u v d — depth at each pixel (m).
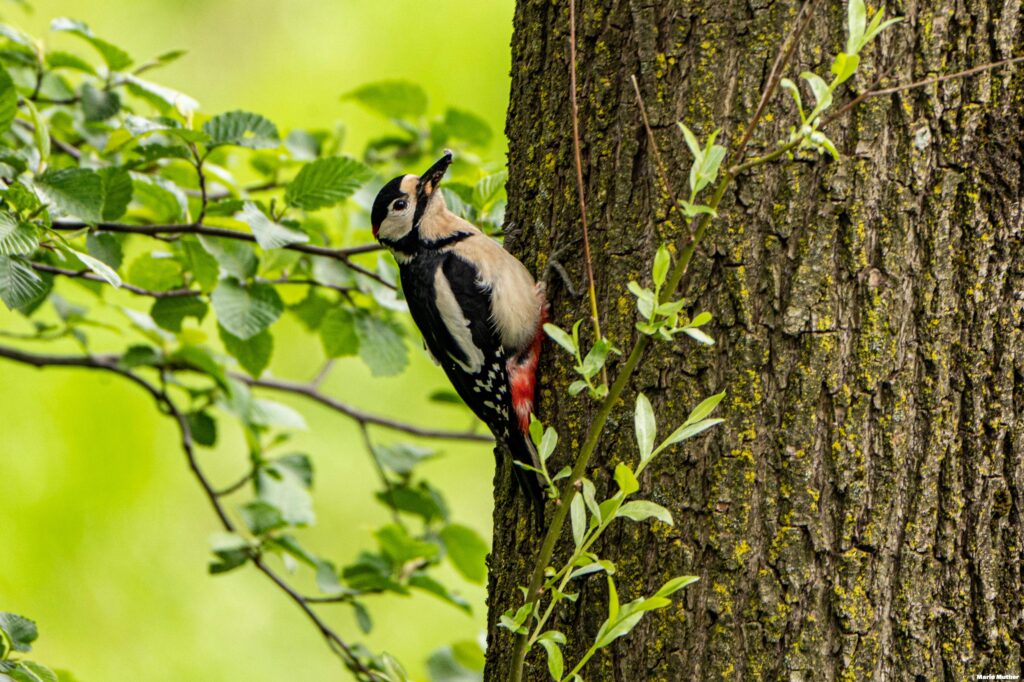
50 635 11.70
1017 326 5.54
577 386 5.07
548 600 6.04
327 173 7.76
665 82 5.90
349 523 13.25
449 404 10.51
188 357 9.24
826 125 5.55
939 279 5.56
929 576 5.52
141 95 8.63
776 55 5.67
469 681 9.08
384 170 10.09
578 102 6.28
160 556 12.60
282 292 9.27
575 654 5.88
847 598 5.49
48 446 12.32
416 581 8.84
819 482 5.54
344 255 8.46
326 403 10.21
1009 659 5.49
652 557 5.71
